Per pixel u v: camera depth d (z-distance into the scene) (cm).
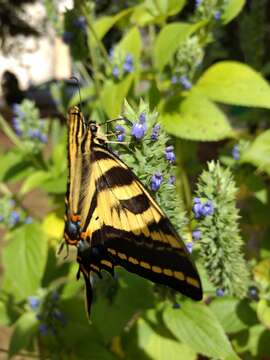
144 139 17
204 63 31
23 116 29
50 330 25
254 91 24
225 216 19
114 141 17
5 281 28
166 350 24
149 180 17
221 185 18
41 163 29
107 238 18
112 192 18
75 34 27
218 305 22
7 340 44
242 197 29
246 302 22
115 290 23
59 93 31
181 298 21
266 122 35
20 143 30
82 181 19
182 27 25
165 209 18
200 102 24
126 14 28
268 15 35
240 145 26
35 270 25
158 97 25
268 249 26
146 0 29
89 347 25
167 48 25
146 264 16
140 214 16
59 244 25
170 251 15
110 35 35
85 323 25
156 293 22
